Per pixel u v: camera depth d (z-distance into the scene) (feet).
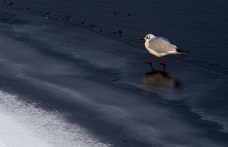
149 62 48.08
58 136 27.35
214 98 37.19
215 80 42.63
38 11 71.26
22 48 49.34
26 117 29.94
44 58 46.37
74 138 27.25
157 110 33.42
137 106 33.99
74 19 68.59
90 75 42.04
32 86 37.01
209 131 29.94
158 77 42.88
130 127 29.63
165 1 78.33
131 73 43.86
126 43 58.13
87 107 32.94
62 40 55.31
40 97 34.37
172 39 61.82
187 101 36.24
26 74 40.37
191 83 41.37
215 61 53.01
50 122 29.45
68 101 33.96
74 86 37.96
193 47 58.59
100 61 47.55
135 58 49.62
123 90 38.01
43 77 39.93
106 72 43.65
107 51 51.78
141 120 31.04
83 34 59.16
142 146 26.86
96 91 37.01
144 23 68.08
